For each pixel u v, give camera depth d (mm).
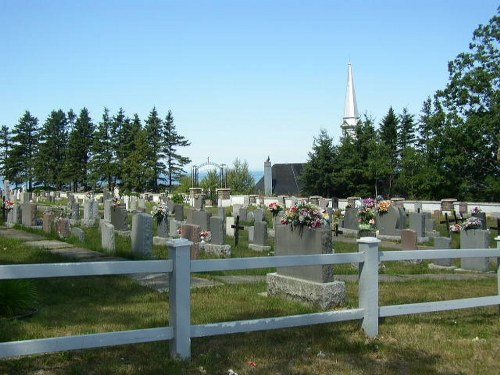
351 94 81250
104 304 8641
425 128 59688
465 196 49594
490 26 46594
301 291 9133
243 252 17328
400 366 6000
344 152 57312
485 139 46938
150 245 14594
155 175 77125
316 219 9148
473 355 6504
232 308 8500
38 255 13734
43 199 52906
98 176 76188
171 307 5641
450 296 10523
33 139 83750
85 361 5676
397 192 57438
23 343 4805
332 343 6602
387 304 9469
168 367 5434
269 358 6023
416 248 17234
